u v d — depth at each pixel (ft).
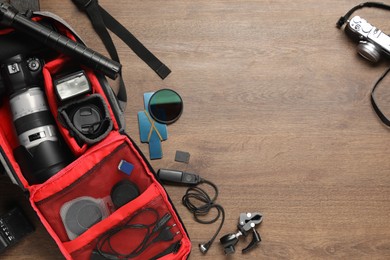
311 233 4.37
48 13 3.88
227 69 4.57
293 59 4.62
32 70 3.85
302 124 4.52
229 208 4.36
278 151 4.47
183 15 4.61
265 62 4.60
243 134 4.48
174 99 4.46
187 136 4.44
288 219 4.38
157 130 4.42
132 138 4.41
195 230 4.31
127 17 4.58
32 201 3.59
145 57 4.53
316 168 4.47
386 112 4.60
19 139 3.79
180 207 4.34
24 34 3.87
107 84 4.00
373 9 4.70
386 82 4.63
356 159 4.50
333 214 4.41
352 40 4.65
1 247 4.02
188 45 4.58
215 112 4.49
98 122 3.72
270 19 4.66
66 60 3.94
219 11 4.64
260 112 4.52
